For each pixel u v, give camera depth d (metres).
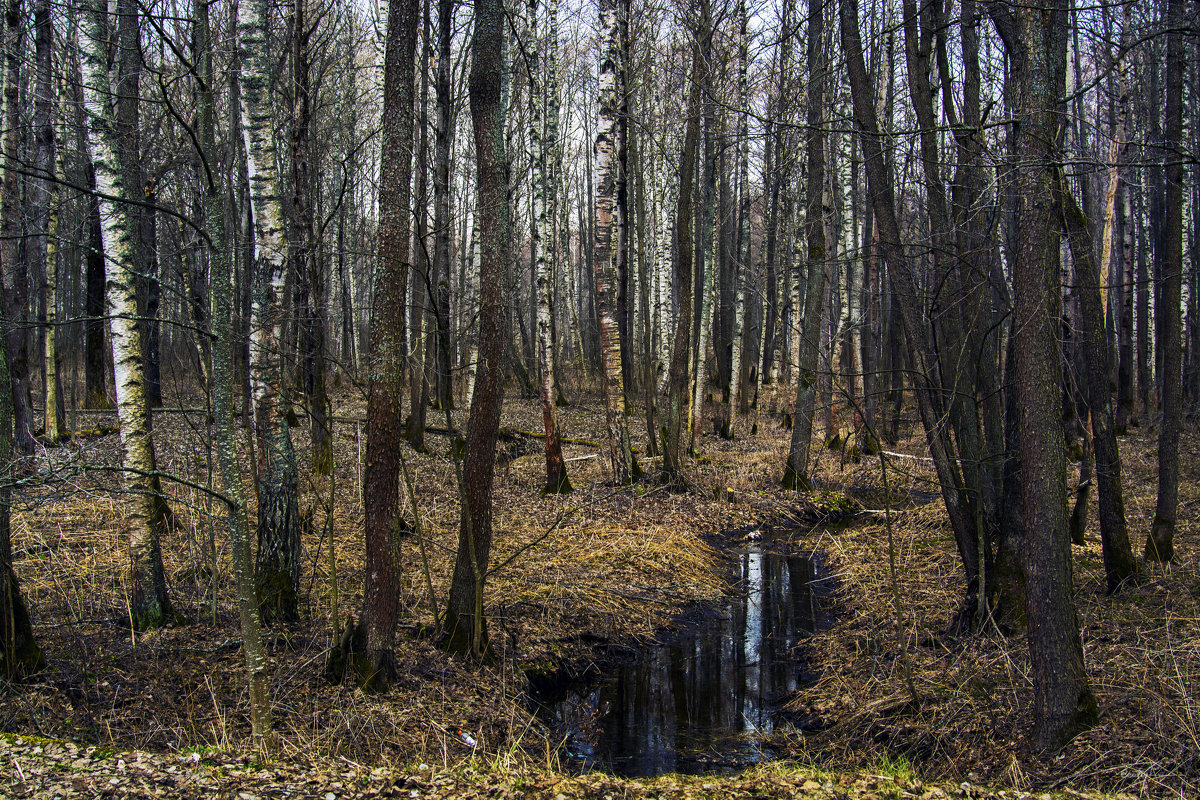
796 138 16.72
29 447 11.88
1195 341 21.19
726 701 6.91
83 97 6.35
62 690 5.16
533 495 13.09
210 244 3.95
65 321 3.56
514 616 8.05
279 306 7.46
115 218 6.14
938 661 6.59
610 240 13.60
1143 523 10.19
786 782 4.31
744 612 9.32
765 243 23.94
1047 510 4.81
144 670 5.60
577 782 4.26
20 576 7.16
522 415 22.28
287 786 3.89
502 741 5.72
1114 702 5.05
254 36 7.52
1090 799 4.00
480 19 6.34
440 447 15.90
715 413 22.86
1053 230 4.91
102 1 6.13
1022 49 4.98
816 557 11.58
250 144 7.62
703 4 13.80
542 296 13.23
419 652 6.57
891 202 7.13
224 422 4.17
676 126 18.59
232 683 5.58
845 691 6.69
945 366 7.34
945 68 7.50
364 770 4.35
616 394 13.94
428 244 18.59
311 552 8.77
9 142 10.38
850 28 7.27
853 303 19.23
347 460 12.91
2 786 3.58
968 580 7.05
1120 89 12.50
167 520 8.80
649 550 10.84
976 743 5.25
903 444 18.09
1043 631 4.85
